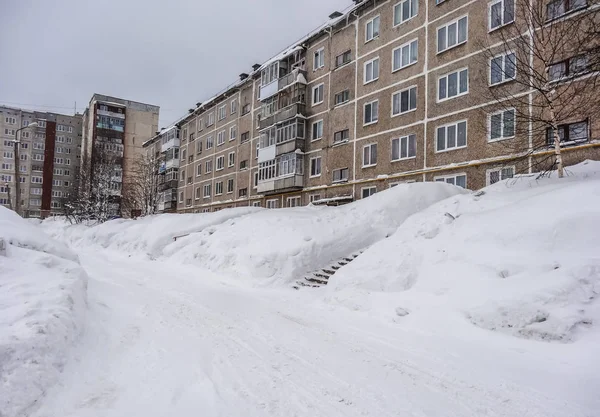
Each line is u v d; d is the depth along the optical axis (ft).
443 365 17.22
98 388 13.56
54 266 22.27
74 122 243.81
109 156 155.63
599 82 34.06
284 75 94.63
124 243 73.87
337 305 28.45
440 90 60.85
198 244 54.24
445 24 60.70
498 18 52.85
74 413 11.78
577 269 20.13
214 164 129.18
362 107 74.38
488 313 20.72
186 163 149.69
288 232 42.75
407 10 67.67
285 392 14.11
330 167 80.43
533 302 19.76
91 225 111.65
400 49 68.33
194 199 140.97
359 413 12.79
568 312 18.61
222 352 18.01
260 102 107.86
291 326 23.16
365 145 73.05
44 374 12.59
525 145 44.11
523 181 36.70
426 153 61.72
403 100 66.85
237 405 12.96
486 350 18.69
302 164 87.10
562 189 27.78
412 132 64.39
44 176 231.50
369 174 71.67
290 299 31.81
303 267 38.09
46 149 233.14
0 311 15.01
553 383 15.30
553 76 38.17
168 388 13.88
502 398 14.20
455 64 58.54
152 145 186.60
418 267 28.94
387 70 70.08
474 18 56.34
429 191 45.52
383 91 70.49
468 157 55.36
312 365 16.88
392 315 24.56
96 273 42.42
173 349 17.94
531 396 14.38
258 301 30.53
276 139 93.66
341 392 14.30
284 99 93.09
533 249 23.61
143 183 144.05
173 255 56.44
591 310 18.43
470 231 28.48
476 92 54.90
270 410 12.73
